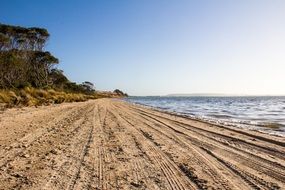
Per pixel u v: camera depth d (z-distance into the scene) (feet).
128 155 29.55
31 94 135.23
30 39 223.71
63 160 25.86
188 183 21.21
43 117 61.98
